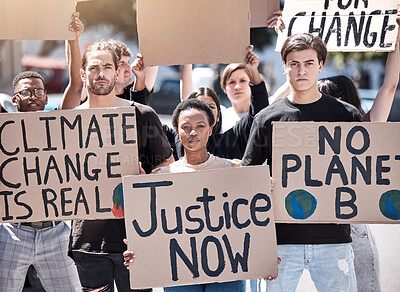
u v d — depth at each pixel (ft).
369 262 13.03
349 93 13.43
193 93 13.69
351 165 11.01
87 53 11.45
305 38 11.01
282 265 11.25
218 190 10.71
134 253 10.62
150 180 10.68
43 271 12.70
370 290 13.04
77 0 12.53
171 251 10.66
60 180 11.24
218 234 10.69
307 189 11.04
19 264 12.40
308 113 11.20
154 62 11.64
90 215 11.24
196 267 10.67
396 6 12.30
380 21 12.39
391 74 12.96
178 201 10.69
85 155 11.19
